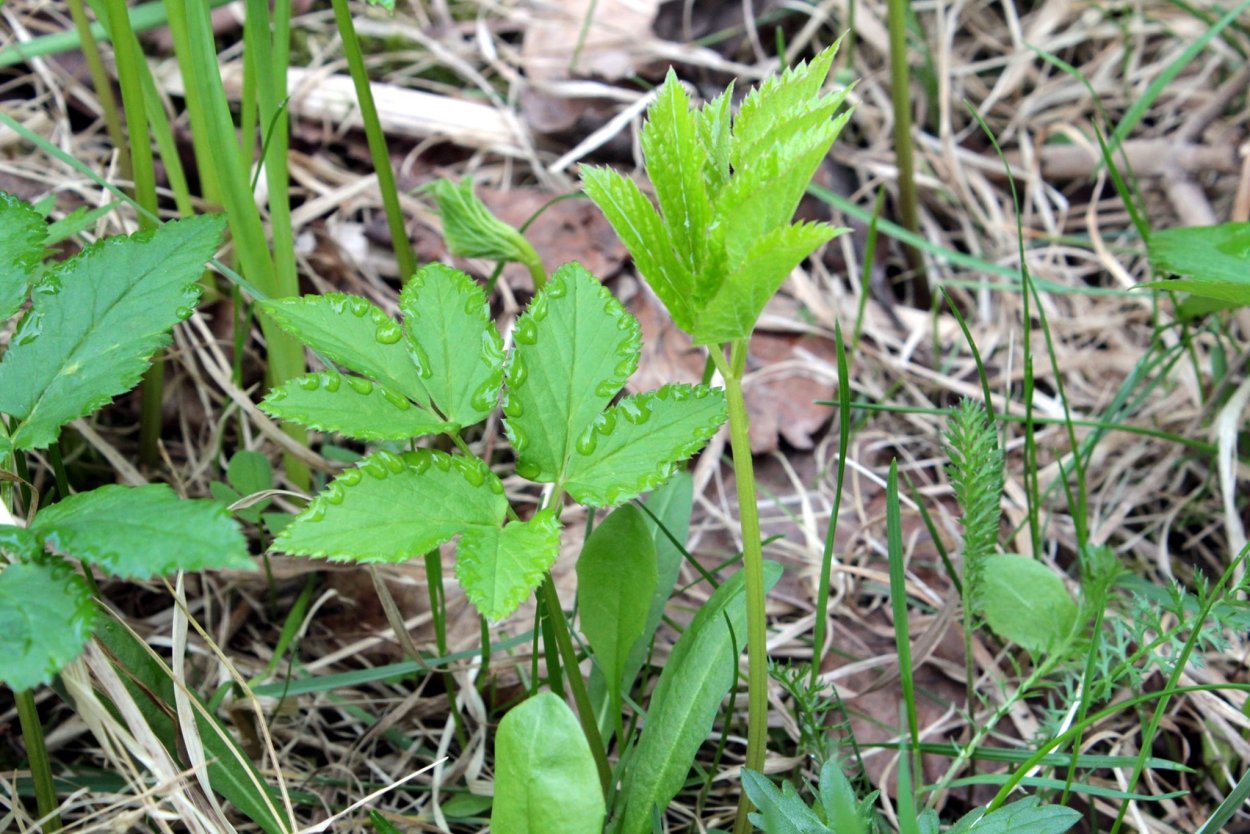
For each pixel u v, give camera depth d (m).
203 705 0.77
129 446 0.92
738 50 1.23
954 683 0.87
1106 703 0.86
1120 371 1.01
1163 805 0.84
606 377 0.73
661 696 0.77
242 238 0.84
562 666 0.86
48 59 1.05
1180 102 1.18
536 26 1.22
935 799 0.83
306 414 0.71
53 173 0.96
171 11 0.86
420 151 1.12
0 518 0.73
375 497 0.70
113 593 0.88
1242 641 0.87
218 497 0.86
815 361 1.00
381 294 1.00
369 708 0.86
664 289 0.70
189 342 0.93
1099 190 1.09
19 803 0.78
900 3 0.95
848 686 0.87
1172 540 0.93
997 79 1.27
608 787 0.79
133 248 0.73
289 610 0.89
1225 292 0.79
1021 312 1.05
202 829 0.76
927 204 1.16
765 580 0.77
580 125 1.14
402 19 1.21
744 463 0.72
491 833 0.72
